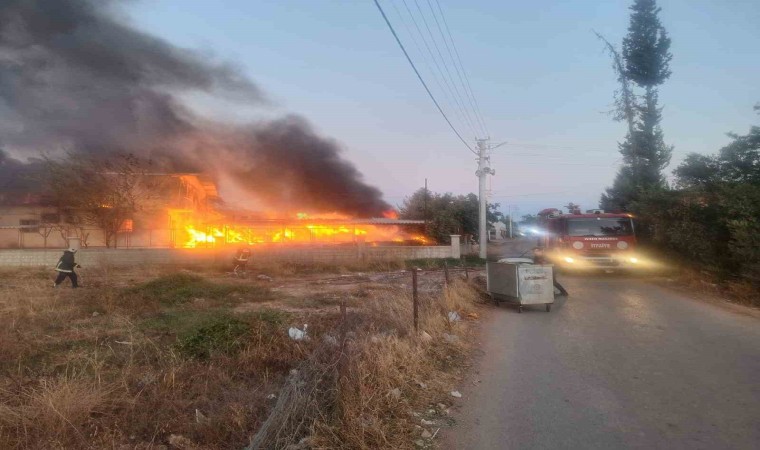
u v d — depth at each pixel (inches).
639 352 298.5
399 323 304.2
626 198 999.6
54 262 841.5
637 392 225.6
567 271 772.0
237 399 195.8
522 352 300.5
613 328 370.9
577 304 485.7
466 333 346.6
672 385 235.0
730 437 176.9
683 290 580.4
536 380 244.2
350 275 751.7
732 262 556.7
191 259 874.1
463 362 275.7
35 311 379.2
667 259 721.6
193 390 208.4
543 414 199.6
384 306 343.0
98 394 185.8
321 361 205.6
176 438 165.3
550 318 413.1
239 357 254.5
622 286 626.8
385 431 173.6
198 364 243.3
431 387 226.7
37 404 173.6
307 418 171.2
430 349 282.4
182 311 392.2
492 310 451.2
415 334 293.1
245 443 163.2
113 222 1108.5
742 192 526.0
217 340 278.4
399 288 541.0
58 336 301.3
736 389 227.9
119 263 845.2
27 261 836.0
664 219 681.0
